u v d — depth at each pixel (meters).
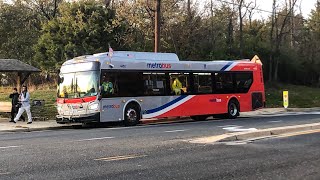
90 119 19.23
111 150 11.05
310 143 12.09
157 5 27.09
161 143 12.32
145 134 15.07
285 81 61.47
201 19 41.72
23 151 11.05
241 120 22.48
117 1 38.62
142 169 8.58
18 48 47.75
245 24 57.28
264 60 55.34
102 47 37.28
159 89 21.77
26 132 17.97
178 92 22.53
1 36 48.69
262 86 27.05
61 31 38.97
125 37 37.12
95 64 19.53
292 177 7.85
